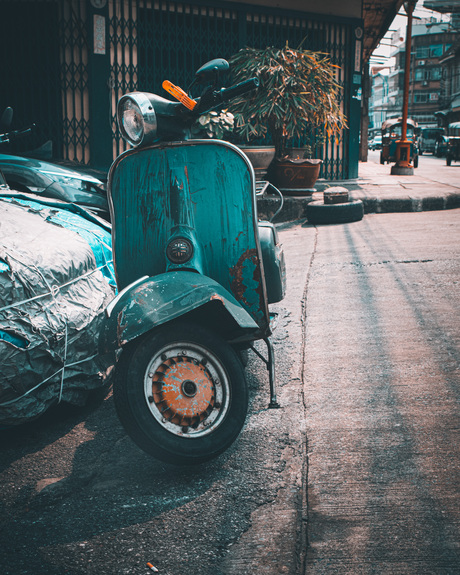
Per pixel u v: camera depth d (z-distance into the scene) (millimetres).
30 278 3221
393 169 17641
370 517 2342
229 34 12070
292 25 12664
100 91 11125
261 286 3189
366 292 5484
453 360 3822
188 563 2160
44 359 3158
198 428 2713
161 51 11383
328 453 2838
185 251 3035
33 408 3119
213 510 2479
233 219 3152
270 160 10102
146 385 2666
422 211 10828
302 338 4469
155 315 2645
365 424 3088
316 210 9820
